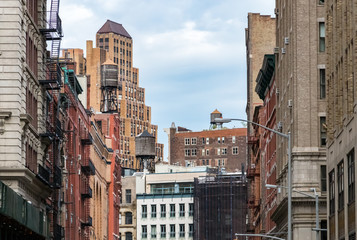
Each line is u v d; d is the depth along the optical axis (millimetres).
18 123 83188
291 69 107750
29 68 88750
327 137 86312
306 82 104438
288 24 112000
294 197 101250
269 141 140625
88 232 148125
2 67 83812
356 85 69562
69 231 126312
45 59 98750
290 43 109562
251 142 177000
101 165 171750
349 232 74250
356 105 69438
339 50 78375
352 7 71500
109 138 182875
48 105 104688
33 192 89875
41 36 96250
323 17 105250
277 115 123438
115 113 193250
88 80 174000
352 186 72875
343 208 77375
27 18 88812
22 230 79188
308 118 103750
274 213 119062
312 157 102938
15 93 83562
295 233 101562
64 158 120812
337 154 79938
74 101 131250
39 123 94312
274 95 132125
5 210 67188
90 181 154125
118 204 197375
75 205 132000
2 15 84500
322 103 104188
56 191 111438
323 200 101125
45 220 90750
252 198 183125
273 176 132625
